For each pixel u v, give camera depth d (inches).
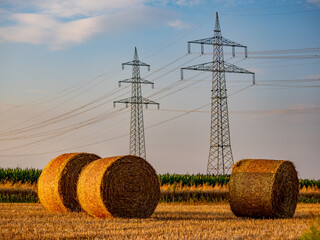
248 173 677.3
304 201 1186.6
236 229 520.4
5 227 512.4
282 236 478.9
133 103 2073.1
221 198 1109.7
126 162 657.6
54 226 525.7
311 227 446.6
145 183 669.9
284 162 672.4
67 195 721.0
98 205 641.6
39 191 748.6
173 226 542.6
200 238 459.2
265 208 657.6
